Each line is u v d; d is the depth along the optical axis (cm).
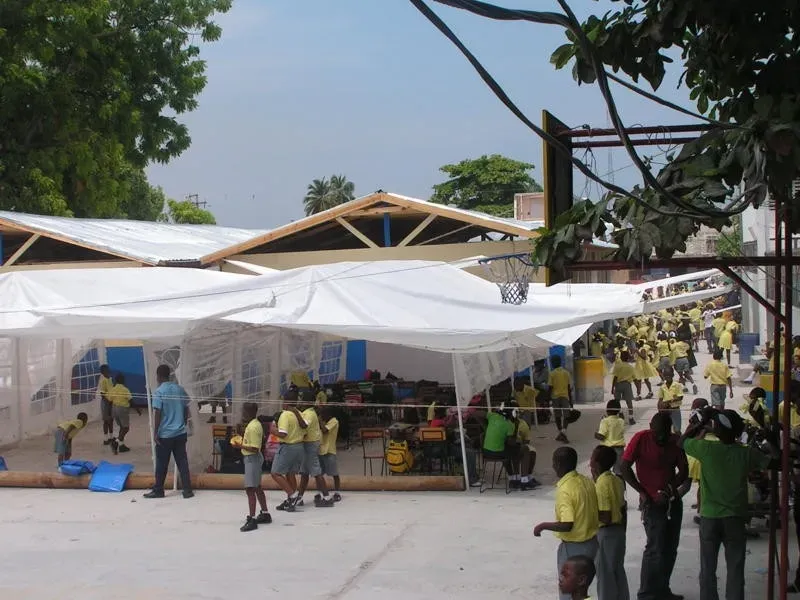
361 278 1430
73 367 1944
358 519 1123
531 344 1452
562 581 506
